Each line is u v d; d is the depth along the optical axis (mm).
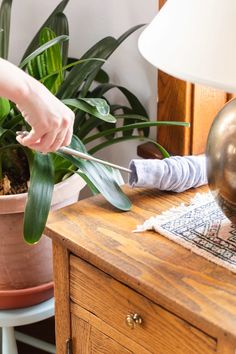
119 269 841
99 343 969
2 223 1165
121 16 1416
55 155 1138
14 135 1220
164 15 827
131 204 1009
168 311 826
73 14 1521
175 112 1271
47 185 1044
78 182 1202
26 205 1013
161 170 1009
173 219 954
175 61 773
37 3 1549
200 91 1242
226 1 739
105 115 1074
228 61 725
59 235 926
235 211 872
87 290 950
